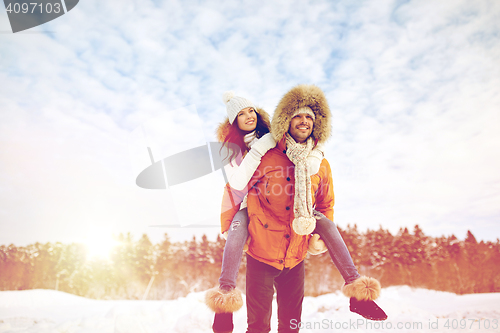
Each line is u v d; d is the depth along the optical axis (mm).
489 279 25531
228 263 1620
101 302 8164
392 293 5934
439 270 27031
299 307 1805
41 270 24984
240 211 1823
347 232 28891
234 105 2145
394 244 28672
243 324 2854
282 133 1776
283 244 1701
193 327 2695
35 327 2818
